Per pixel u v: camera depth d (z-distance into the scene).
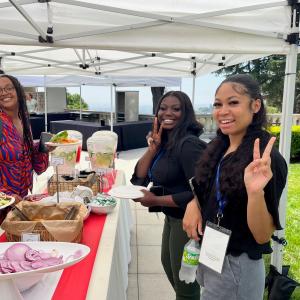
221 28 2.19
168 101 1.93
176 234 1.90
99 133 2.87
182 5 2.19
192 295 1.94
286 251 3.62
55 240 1.35
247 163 1.22
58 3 2.11
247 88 1.25
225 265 1.31
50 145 2.24
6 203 1.71
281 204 2.49
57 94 15.72
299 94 15.69
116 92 11.42
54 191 2.17
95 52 4.59
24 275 0.99
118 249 1.93
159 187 1.91
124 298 2.17
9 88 2.08
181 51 2.29
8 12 2.17
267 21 2.27
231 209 1.27
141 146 10.41
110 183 2.62
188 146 1.77
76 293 1.10
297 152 9.31
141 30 2.21
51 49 4.13
